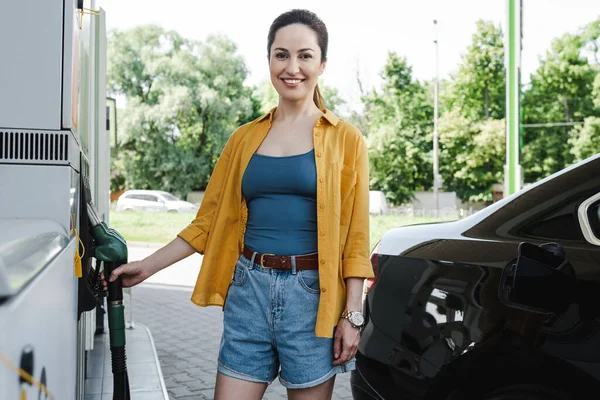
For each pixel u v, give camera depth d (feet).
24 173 5.28
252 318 6.77
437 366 8.02
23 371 2.55
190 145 152.46
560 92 146.41
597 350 6.68
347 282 6.88
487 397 7.65
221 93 152.46
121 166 152.35
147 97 152.15
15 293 2.39
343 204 6.86
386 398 8.61
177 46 151.94
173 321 26.07
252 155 6.87
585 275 6.93
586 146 143.84
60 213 5.31
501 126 150.51
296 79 6.83
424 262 8.61
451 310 8.02
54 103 5.31
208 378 17.89
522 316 7.29
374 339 8.91
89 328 15.61
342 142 6.86
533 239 7.77
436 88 141.49
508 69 48.42
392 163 160.04
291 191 6.70
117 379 6.88
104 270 7.00
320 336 6.59
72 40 5.34
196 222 7.31
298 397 6.89
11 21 5.28
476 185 156.76
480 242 8.16
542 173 147.95
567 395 6.97
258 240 6.78
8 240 2.89
